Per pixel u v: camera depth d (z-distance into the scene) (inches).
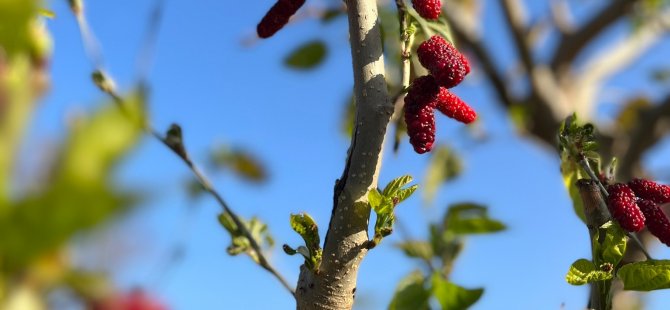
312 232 19.1
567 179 23.6
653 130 57.1
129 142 6.9
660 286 20.8
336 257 18.9
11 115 7.8
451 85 18.5
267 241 24.2
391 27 34.0
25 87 8.3
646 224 21.0
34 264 7.5
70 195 6.8
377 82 18.9
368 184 19.0
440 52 18.6
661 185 21.4
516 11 62.5
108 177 6.8
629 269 20.9
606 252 20.7
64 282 7.7
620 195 20.8
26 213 7.0
